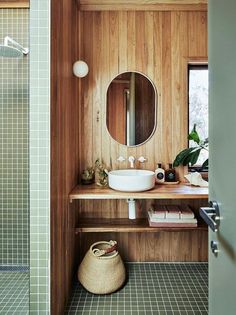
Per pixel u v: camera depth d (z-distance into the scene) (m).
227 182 0.94
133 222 2.61
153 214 2.46
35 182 1.61
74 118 2.48
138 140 2.74
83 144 2.74
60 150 1.89
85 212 2.77
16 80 2.56
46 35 1.60
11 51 2.05
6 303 2.08
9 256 2.64
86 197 2.20
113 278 2.23
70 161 2.28
